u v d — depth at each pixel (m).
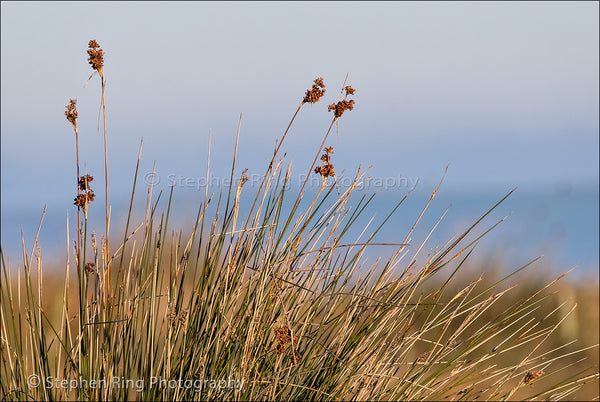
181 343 5.90
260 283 5.71
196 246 6.64
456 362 6.94
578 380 7.09
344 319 6.05
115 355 5.59
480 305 6.53
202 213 6.01
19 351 5.65
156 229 6.18
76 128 5.56
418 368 6.38
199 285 5.86
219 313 5.67
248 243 5.93
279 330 5.54
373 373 5.84
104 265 5.67
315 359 6.02
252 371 5.69
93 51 5.50
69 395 5.55
